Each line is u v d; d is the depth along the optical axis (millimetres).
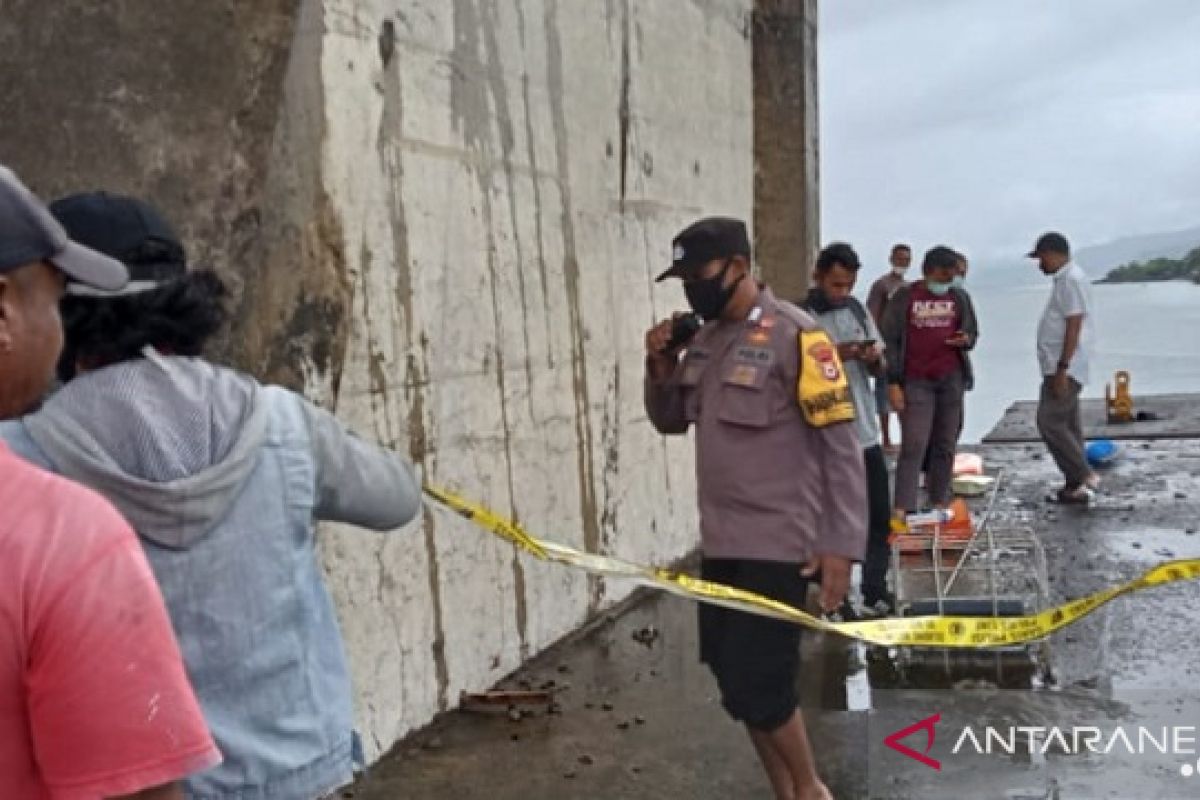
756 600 3871
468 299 5629
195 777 1936
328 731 2119
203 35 3527
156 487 1918
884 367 6934
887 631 4297
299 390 4227
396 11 5055
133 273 2051
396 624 5078
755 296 4148
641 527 7535
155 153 3475
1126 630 6535
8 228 1563
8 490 1434
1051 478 11336
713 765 4891
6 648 1385
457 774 4824
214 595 1964
